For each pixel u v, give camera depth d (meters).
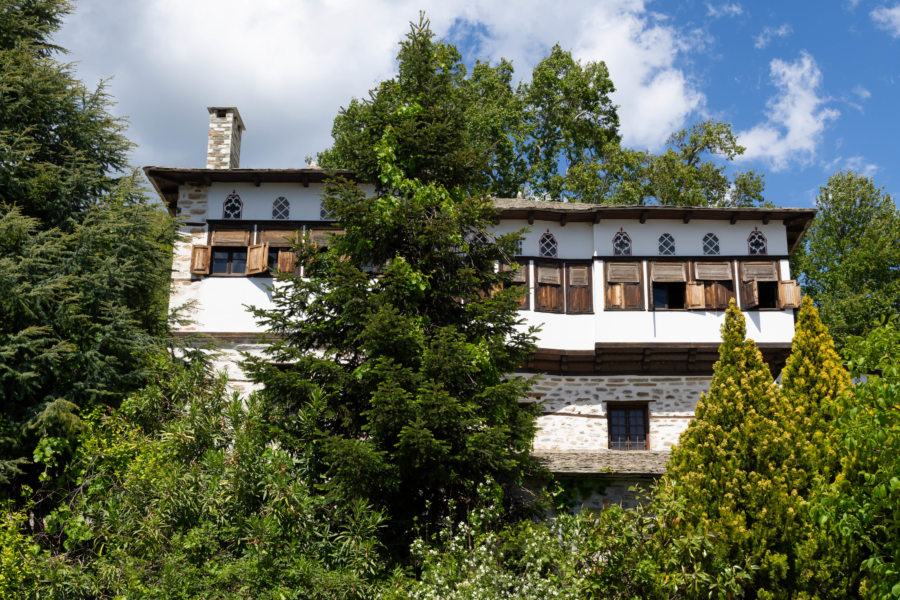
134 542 12.30
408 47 16.31
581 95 33.34
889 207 31.55
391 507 13.61
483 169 15.90
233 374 19.02
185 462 13.23
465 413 13.32
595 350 19.44
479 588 11.51
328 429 14.08
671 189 31.88
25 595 12.02
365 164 15.80
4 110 16.36
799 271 31.45
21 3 17.98
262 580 11.80
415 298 14.49
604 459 17.08
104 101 17.66
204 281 19.59
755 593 11.54
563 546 12.40
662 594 11.12
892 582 9.49
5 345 14.21
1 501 13.35
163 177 19.91
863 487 9.94
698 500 11.77
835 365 13.50
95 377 14.75
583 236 20.30
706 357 19.69
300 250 15.24
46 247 14.99
